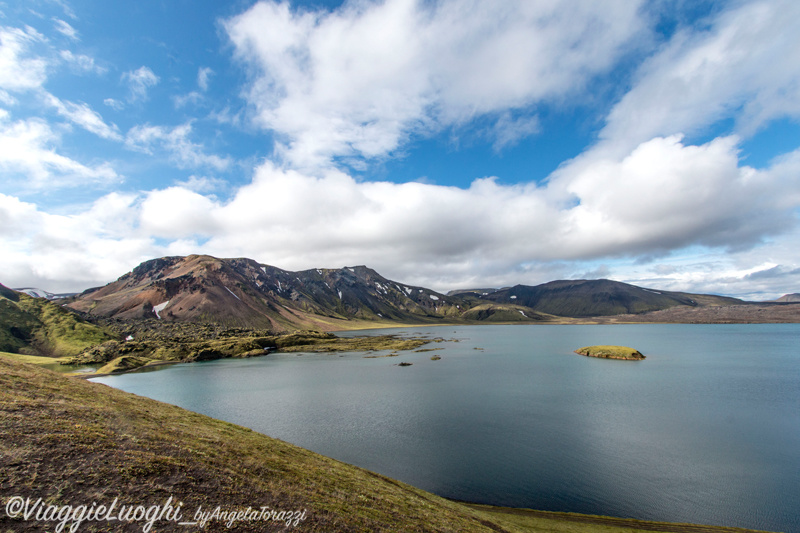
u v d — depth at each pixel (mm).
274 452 29797
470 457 53688
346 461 52094
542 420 71812
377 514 22797
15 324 187500
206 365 163500
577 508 40219
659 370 131250
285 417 74938
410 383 112500
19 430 19375
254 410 80938
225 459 23422
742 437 61625
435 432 64875
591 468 50156
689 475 48062
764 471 48969
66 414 23125
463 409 80625
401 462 52000
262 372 139750
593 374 125000
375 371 137875
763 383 106125
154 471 19047
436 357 173875
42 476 16422
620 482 46156
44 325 197750
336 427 67875
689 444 58656
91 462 18328
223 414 77625
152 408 32625
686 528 35406
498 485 45375
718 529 35438
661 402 85250
